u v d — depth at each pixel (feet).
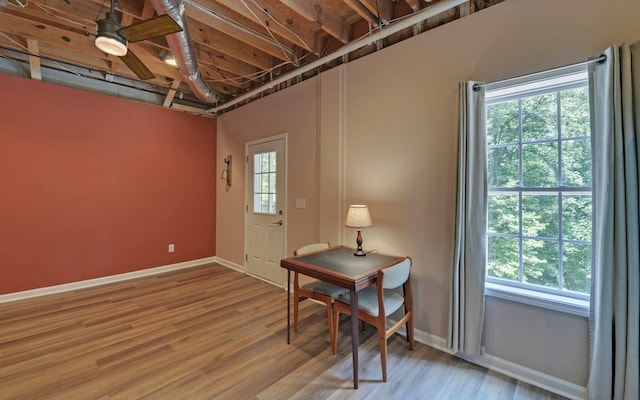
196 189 15.99
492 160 7.18
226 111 15.97
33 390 6.04
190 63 9.35
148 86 14.21
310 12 8.37
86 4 8.66
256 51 11.80
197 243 16.08
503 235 7.03
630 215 4.96
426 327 7.95
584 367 5.68
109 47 6.25
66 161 11.93
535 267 6.61
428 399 5.83
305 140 11.43
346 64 9.86
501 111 7.07
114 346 7.74
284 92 12.34
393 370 6.75
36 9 8.81
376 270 6.82
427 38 7.83
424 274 7.98
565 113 6.23
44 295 11.37
